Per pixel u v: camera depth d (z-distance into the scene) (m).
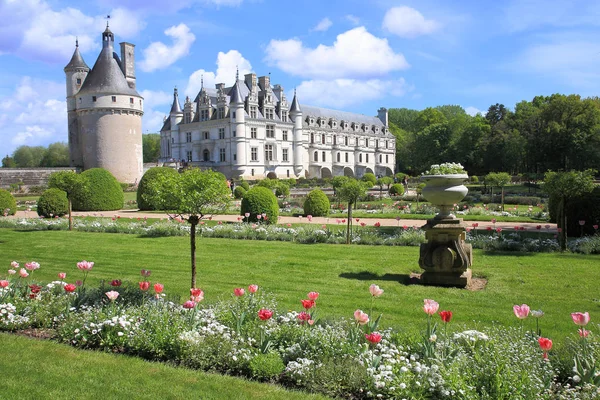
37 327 7.65
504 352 5.19
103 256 14.11
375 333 5.36
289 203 35.56
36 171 59.25
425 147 93.75
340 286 9.98
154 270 12.00
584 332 5.10
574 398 4.57
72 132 68.75
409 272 11.26
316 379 5.43
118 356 6.40
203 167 72.44
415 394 4.93
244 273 11.45
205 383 5.54
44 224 21.53
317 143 90.38
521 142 76.50
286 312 7.64
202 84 78.56
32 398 5.17
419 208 28.98
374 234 16.69
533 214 25.11
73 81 68.25
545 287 9.48
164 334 6.42
